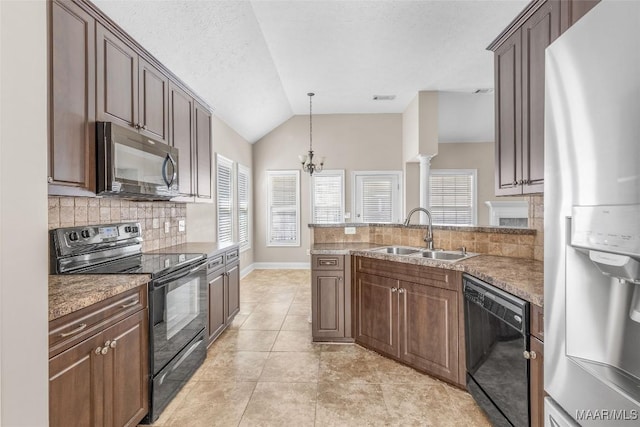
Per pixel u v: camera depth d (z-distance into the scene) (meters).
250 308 3.84
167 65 2.89
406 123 5.84
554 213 0.96
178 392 2.06
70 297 1.29
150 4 2.24
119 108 1.95
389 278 2.48
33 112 0.64
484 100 5.21
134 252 2.43
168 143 2.57
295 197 6.35
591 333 0.87
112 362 1.46
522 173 1.90
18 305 0.61
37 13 0.65
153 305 1.78
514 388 1.46
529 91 1.84
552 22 1.66
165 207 3.13
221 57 3.28
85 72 1.67
